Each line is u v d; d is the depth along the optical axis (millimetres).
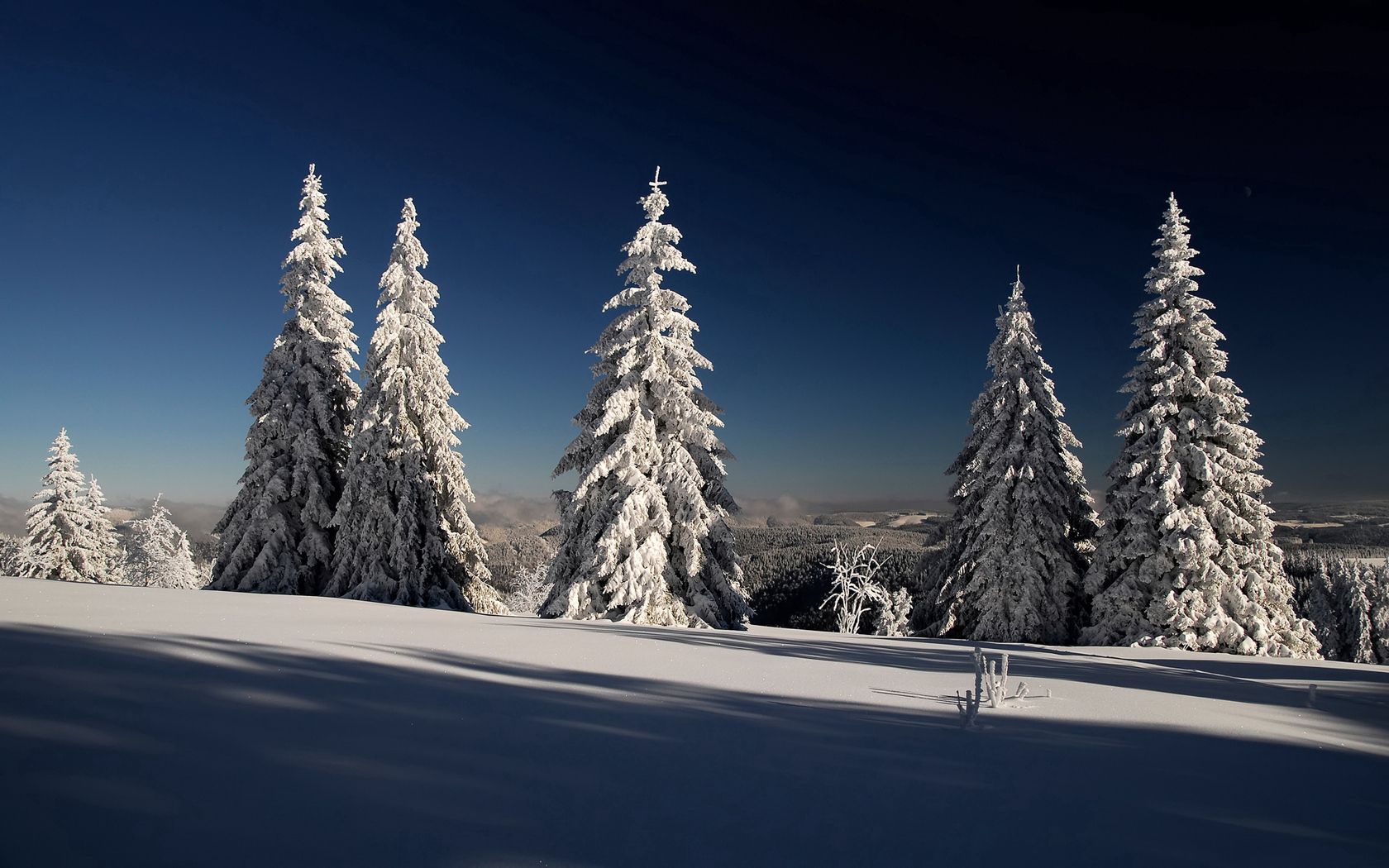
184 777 4047
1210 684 10164
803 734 5930
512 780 4379
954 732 6207
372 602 21516
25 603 12336
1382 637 43531
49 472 40438
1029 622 24047
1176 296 23938
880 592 35438
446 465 27234
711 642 12984
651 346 21391
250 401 26781
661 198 22250
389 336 26266
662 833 3662
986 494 26734
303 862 3055
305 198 28156
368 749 4805
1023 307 27406
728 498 22016
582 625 16844
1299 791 4809
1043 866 3445
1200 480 22812
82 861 2918
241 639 9445
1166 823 4113
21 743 4414
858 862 3398
